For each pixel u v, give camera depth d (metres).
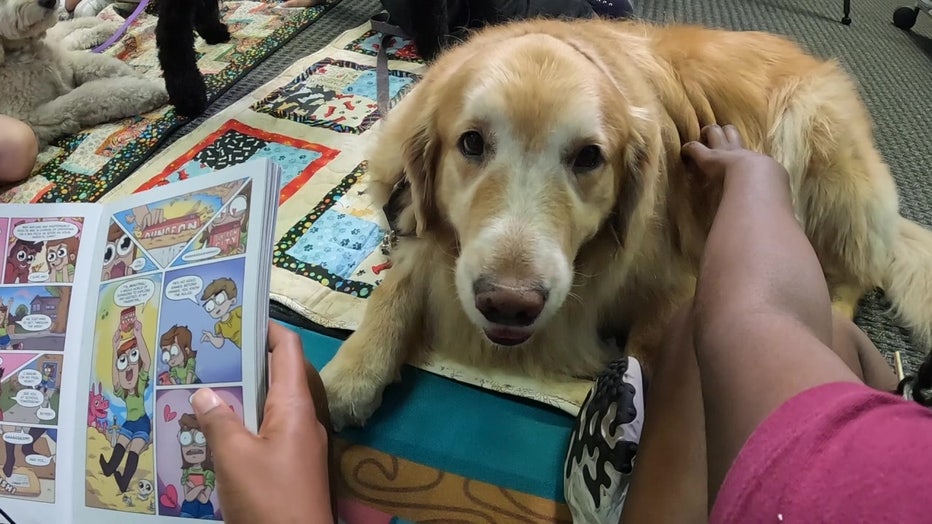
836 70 1.48
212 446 0.68
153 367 0.82
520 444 1.12
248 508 0.64
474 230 0.96
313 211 1.57
